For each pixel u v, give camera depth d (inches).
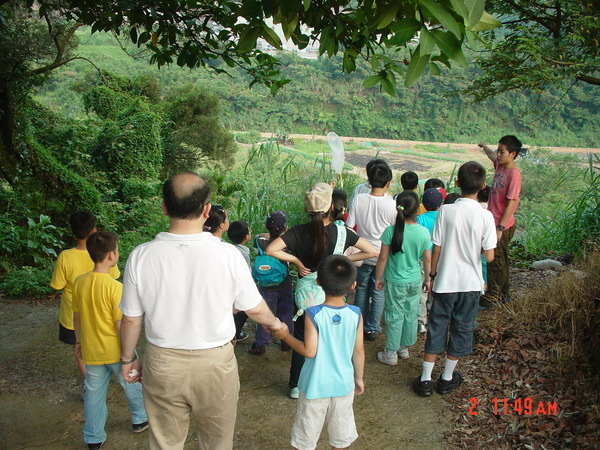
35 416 138.8
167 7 154.9
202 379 84.4
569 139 3474.4
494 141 3585.1
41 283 245.6
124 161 658.8
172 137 997.2
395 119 3811.5
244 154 1968.5
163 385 83.9
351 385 105.3
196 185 82.4
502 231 182.2
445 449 121.3
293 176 386.6
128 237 338.0
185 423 89.1
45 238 286.5
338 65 3809.1
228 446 92.0
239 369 161.9
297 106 3752.5
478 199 195.0
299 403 105.9
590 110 3535.9
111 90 903.1
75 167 573.6
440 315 139.5
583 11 239.8
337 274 100.9
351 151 2810.0
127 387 123.9
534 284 220.2
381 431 128.9
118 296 111.1
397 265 153.2
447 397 142.3
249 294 87.3
